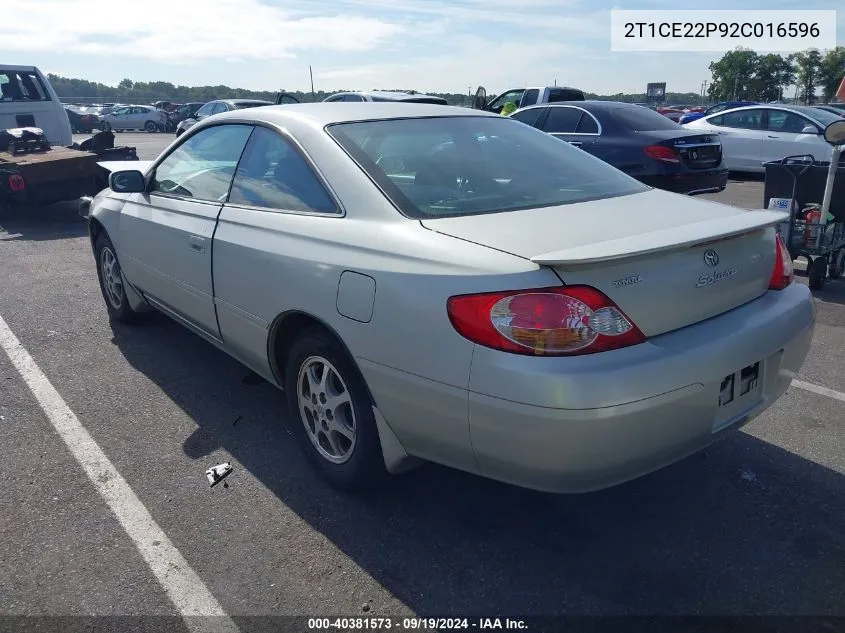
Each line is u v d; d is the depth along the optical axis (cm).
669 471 320
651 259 232
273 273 297
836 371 427
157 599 242
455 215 266
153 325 505
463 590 247
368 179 281
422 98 1210
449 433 238
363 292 255
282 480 312
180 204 382
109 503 295
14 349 461
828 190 573
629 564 259
